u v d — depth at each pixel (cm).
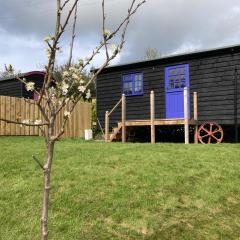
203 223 389
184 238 360
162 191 447
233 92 908
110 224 368
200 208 418
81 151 616
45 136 197
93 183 454
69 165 523
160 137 1062
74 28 195
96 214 382
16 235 339
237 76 902
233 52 910
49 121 196
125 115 1023
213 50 926
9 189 429
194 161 566
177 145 704
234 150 652
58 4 183
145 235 357
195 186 471
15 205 390
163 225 376
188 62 980
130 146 684
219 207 426
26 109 1012
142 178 480
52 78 197
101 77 1152
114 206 399
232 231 381
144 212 395
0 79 1741
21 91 1652
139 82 1070
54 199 405
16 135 994
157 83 1037
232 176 515
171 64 1011
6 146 681
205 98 948
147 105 1052
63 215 376
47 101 193
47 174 199
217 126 923
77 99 195
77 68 197
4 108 970
